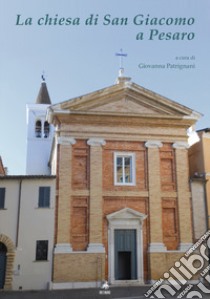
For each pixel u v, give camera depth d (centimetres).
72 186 2673
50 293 2245
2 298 2073
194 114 2928
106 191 2700
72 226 2606
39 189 2631
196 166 3044
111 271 2559
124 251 2641
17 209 2577
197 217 2777
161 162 2853
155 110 2911
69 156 2714
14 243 2512
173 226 2747
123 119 2839
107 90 2861
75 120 2780
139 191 2747
